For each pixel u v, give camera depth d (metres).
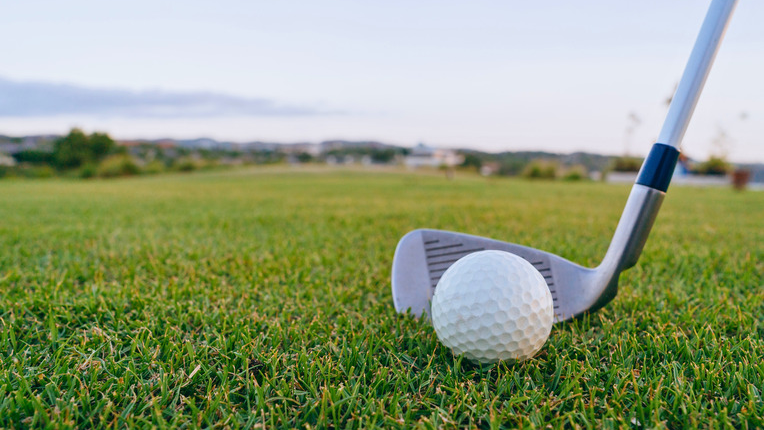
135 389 0.19
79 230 0.54
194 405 0.18
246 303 0.27
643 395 0.18
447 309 0.20
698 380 0.19
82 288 0.31
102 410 0.18
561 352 0.21
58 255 0.39
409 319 0.24
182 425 0.17
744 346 0.22
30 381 0.19
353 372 0.20
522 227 0.58
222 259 0.38
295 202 0.95
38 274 0.33
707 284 0.31
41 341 0.23
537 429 0.17
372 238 0.49
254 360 0.21
